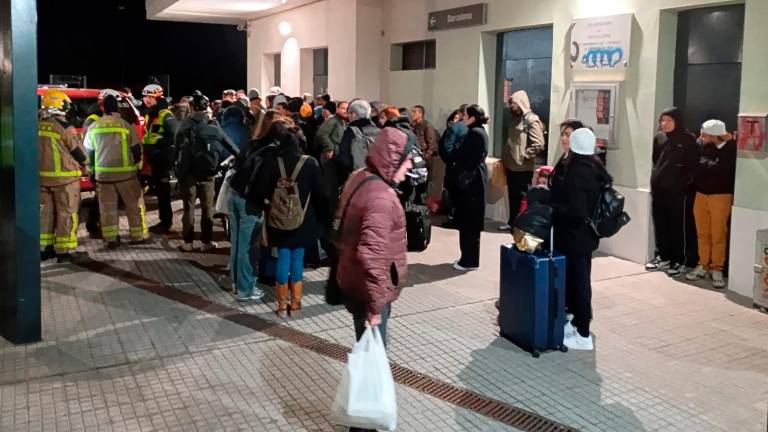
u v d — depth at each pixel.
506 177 9.66
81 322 5.99
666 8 7.59
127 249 8.72
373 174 3.86
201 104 8.41
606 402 4.55
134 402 4.48
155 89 10.07
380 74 13.13
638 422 4.29
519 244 5.33
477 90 10.62
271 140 6.00
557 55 9.07
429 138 10.53
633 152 8.05
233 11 16.58
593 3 8.51
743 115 6.64
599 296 6.82
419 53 12.30
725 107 7.44
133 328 5.85
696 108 7.74
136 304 6.50
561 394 4.66
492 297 6.79
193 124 8.23
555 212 5.31
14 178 5.27
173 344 5.49
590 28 8.47
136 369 5.00
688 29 7.74
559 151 9.08
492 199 10.67
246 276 6.57
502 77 10.66
